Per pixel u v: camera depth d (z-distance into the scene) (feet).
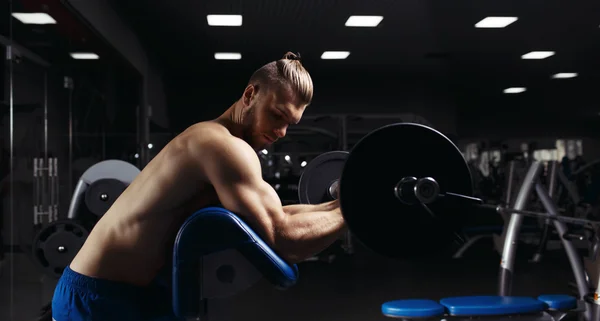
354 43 13.25
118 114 13.28
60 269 9.10
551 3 12.41
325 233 2.57
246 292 11.87
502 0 12.32
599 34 12.28
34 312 9.88
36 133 11.20
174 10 13.03
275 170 12.50
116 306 2.90
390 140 2.38
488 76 12.89
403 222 2.43
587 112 12.19
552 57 12.58
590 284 7.38
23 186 10.76
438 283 12.23
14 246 10.46
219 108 13.38
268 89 2.76
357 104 13.30
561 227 8.39
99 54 12.97
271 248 2.54
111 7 12.72
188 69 13.34
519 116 12.67
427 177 2.38
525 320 6.49
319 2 12.57
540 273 11.87
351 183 2.39
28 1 10.55
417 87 13.25
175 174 2.74
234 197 2.57
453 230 2.46
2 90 10.28
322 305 10.78
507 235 9.08
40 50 11.24
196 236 2.45
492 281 12.28
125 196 2.96
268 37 13.34
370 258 13.91
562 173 11.65
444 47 13.15
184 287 2.46
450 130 13.03
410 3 12.59
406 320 6.41
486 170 12.69
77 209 9.16
